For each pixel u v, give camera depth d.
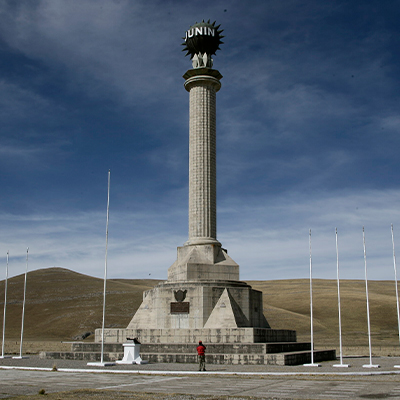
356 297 116.81
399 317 35.47
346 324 97.31
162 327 42.94
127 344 35.38
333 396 19.45
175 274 45.66
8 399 18.58
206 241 45.75
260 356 34.91
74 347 41.56
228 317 41.41
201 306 42.34
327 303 113.38
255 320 44.84
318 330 92.50
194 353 36.09
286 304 117.62
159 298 43.72
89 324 100.56
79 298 123.75
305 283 158.25
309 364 34.34
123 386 22.77
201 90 48.09
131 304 116.56
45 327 101.81
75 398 18.84
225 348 37.59
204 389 21.77
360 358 46.44
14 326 105.25
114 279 185.75
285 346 39.72
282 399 18.73
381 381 24.64
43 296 128.88
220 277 44.88
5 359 40.72
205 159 46.97
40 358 41.09
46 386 22.64
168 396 19.55
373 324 96.81
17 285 142.00
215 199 47.44
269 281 175.75
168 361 36.06
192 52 49.78
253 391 21.12
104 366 32.78
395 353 55.97
